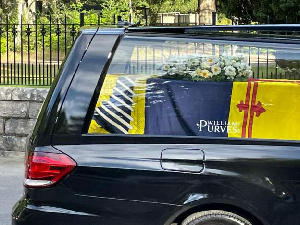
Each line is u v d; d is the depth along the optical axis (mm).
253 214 3473
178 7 39688
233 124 3611
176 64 3725
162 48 3740
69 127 3617
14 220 3625
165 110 3646
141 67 3717
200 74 3699
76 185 3539
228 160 3488
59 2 31125
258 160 3488
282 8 13305
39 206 3564
